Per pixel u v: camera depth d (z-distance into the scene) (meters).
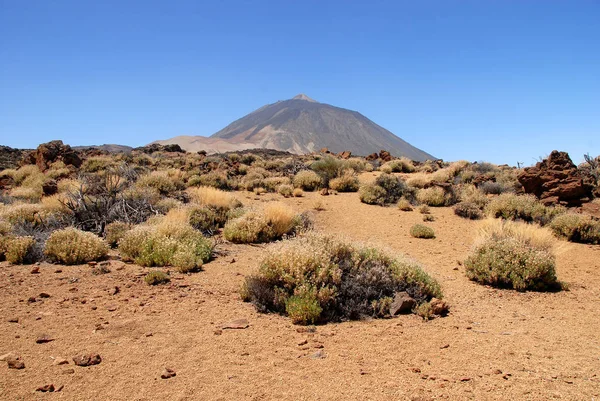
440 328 5.97
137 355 4.57
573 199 17.11
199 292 7.28
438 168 34.91
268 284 6.96
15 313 5.80
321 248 7.45
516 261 8.80
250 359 4.59
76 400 3.58
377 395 3.84
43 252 9.48
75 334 5.11
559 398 3.87
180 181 22.33
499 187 21.08
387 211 19.02
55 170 25.84
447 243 13.63
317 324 5.99
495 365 4.66
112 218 13.30
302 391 3.88
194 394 3.76
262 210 13.91
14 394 3.61
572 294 8.30
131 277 8.05
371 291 6.82
